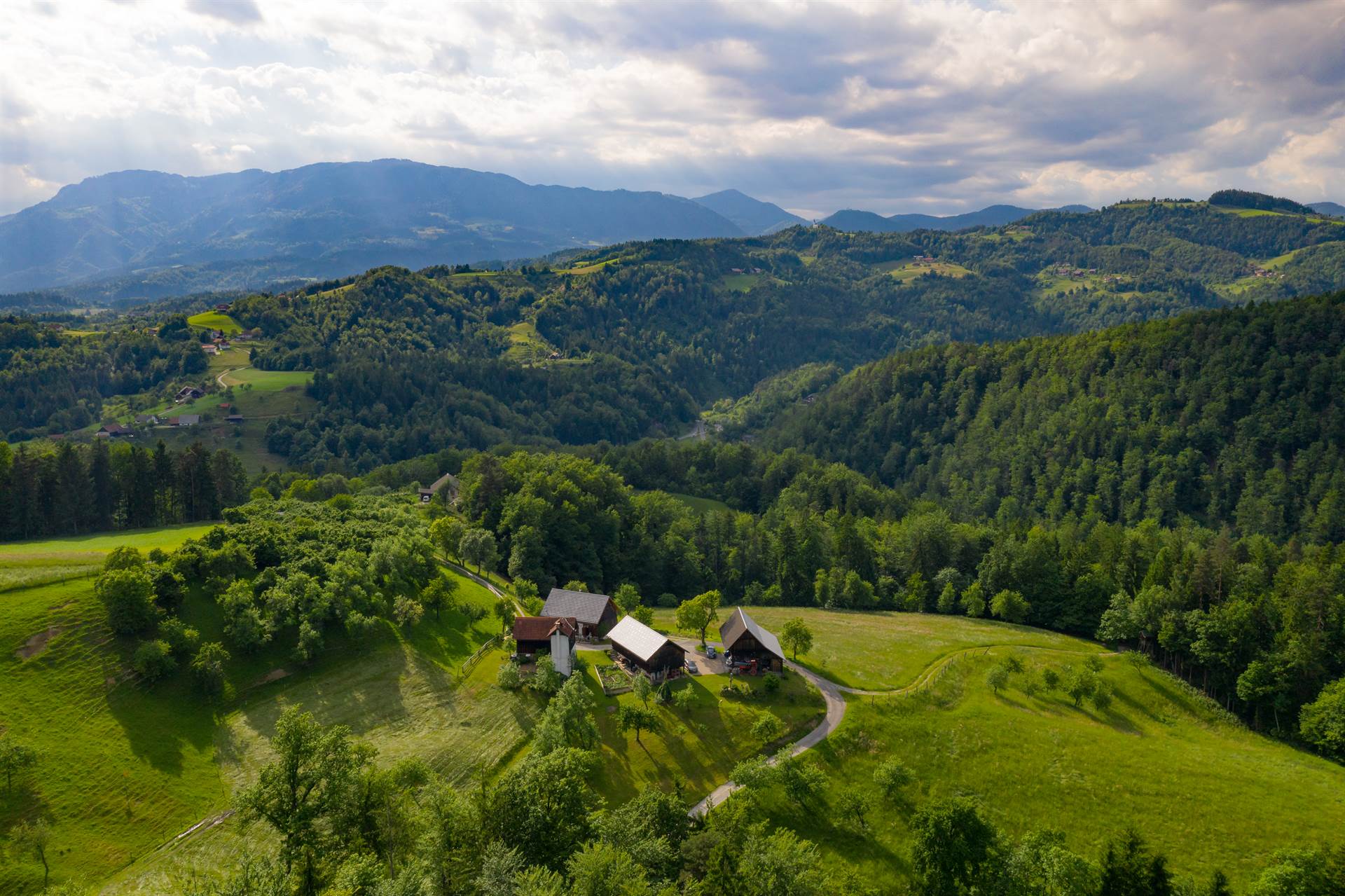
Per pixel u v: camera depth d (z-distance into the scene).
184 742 72.75
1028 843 63.44
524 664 93.88
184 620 85.62
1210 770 80.56
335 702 81.94
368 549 111.25
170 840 62.25
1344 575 117.56
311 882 51.97
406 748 76.06
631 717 79.19
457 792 64.38
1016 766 79.88
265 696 80.94
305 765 56.62
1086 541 172.25
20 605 81.12
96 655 78.00
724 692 90.12
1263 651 105.62
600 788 73.69
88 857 58.97
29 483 129.75
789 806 73.50
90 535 130.12
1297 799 76.12
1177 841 70.12
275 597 89.06
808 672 100.50
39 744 66.81
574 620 106.62
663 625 121.56
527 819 56.25
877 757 80.88
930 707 91.75
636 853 55.06
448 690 87.50
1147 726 93.38
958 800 64.06
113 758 68.31
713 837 59.50
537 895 43.62
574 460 185.25
